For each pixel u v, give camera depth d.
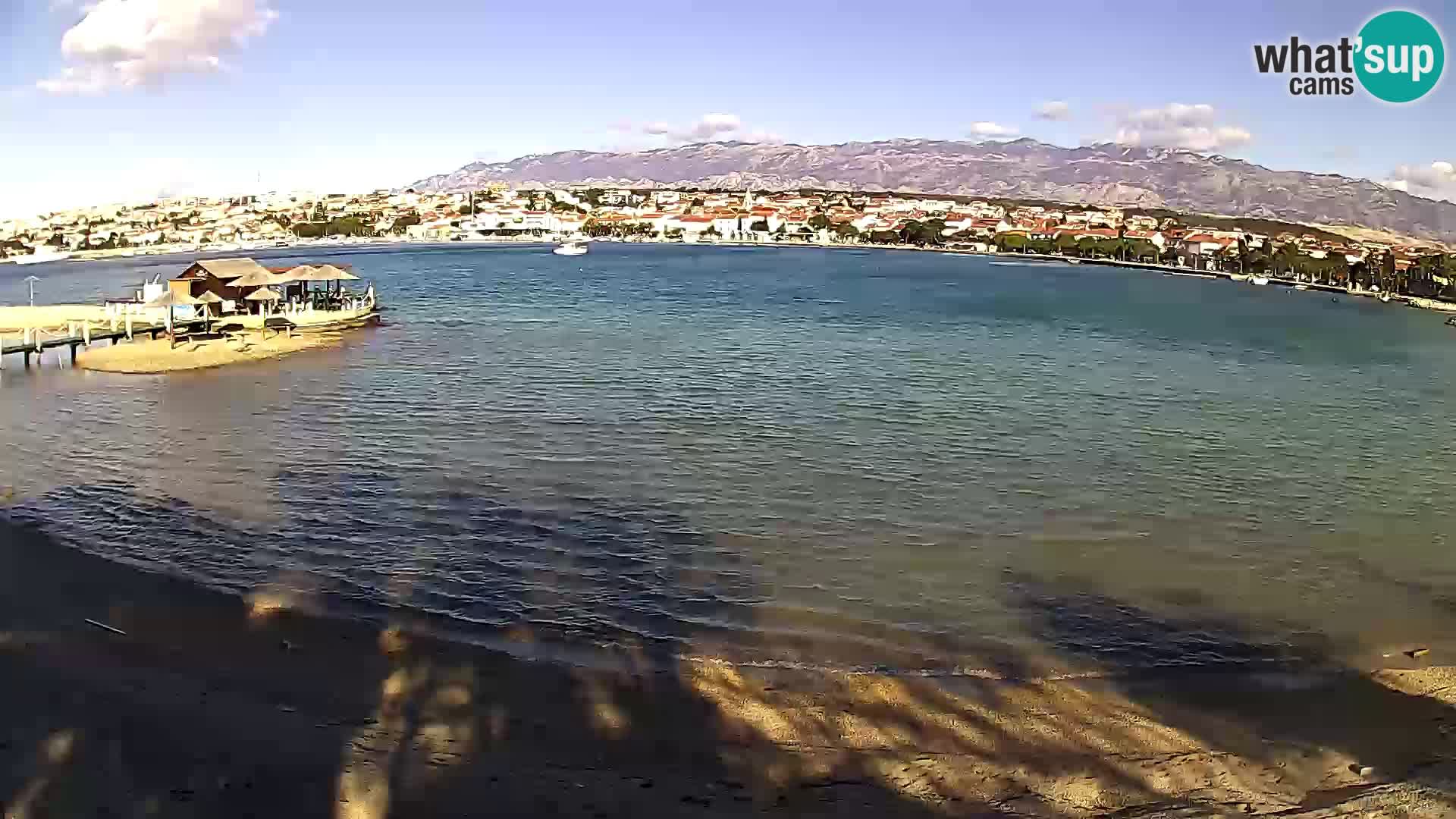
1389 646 15.20
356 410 34.06
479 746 10.91
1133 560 19.44
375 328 61.38
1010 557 19.44
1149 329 68.69
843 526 21.27
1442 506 23.94
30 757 10.33
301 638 14.21
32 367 44.12
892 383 41.66
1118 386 42.38
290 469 25.31
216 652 13.50
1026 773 10.52
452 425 31.28
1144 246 177.12
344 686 12.50
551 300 85.00
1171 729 11.79
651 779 10.26
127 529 20.02
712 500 23.06
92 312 63.72
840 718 11.95
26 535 19.36
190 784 9.88
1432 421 35.75
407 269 137.25
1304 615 16.56
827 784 10.23
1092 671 13.99
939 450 28.70
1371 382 45.62
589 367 44.97
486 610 15.94
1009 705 12.48
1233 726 11.87
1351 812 9.60
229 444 28.33
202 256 199.25
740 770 10.49
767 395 37.94
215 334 53.62
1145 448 29.73
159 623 14.59
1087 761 10.84
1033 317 75.75
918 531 21.02
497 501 22.58
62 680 12.20
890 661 14.23
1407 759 10.90
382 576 17.53
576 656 14.08
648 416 33.31
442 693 12.37
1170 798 9.96
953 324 68.69
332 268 65.31
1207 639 15.41
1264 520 22.47
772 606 16.48
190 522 20.52
